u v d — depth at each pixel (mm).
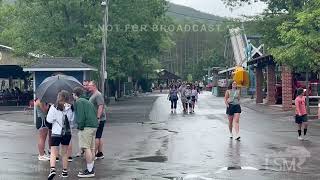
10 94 60031
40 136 16703
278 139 22484
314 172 14391
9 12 57375
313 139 22422
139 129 27656
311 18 28844
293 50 29922
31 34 45875
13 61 51594
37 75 30141
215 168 15141
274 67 50500
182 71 187750
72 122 14336
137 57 54156
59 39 45344
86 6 45219
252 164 15820
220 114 39281
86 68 29844
